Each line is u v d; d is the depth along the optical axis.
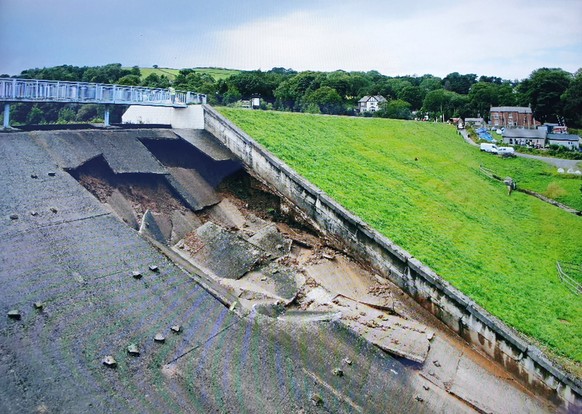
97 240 17.77
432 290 20.81
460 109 95.56
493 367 19.08
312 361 15.72
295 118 38.94
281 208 26.50
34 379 11.59
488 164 52.78
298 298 20.05
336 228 24.12
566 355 19.36
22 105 40.72
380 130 48.25
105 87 27.08
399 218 26.70
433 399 16.19
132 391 12.18
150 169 24.70
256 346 15.46
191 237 22.45
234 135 28.58
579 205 43.66
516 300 22.59
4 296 13.72
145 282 16.53
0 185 18.62
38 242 16.39
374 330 18.69
